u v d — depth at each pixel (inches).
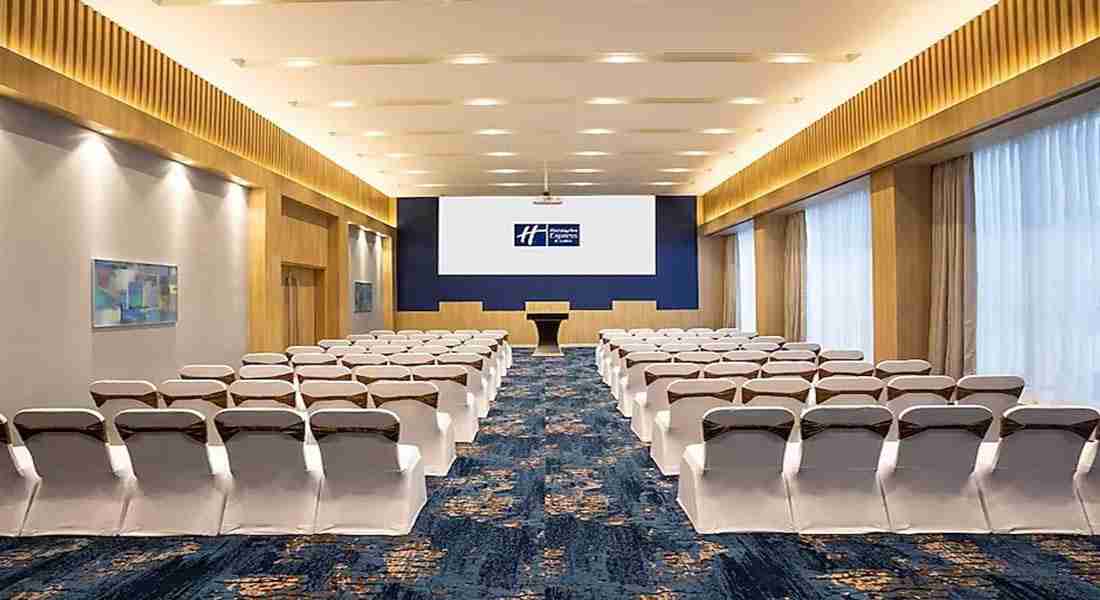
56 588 150.3
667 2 299.1
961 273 388.8
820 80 414.6
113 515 181.0
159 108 348.8
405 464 185.3
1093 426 171.3
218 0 289.3
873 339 456.8
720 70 391.5
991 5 312.8
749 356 322.3
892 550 169.0
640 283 852.0
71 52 287.7
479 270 853.2
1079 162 319.3
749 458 179.9
